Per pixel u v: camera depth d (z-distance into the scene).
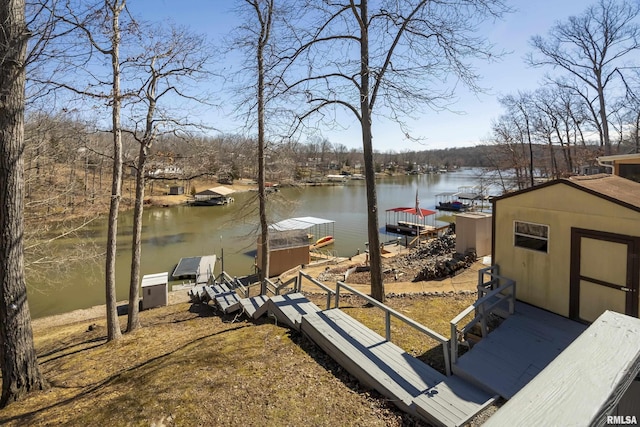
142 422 4.02
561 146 25.59
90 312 14.04
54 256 12.58
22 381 5.71
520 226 6.30
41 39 5.84
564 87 23.59
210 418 3.99
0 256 5.54
